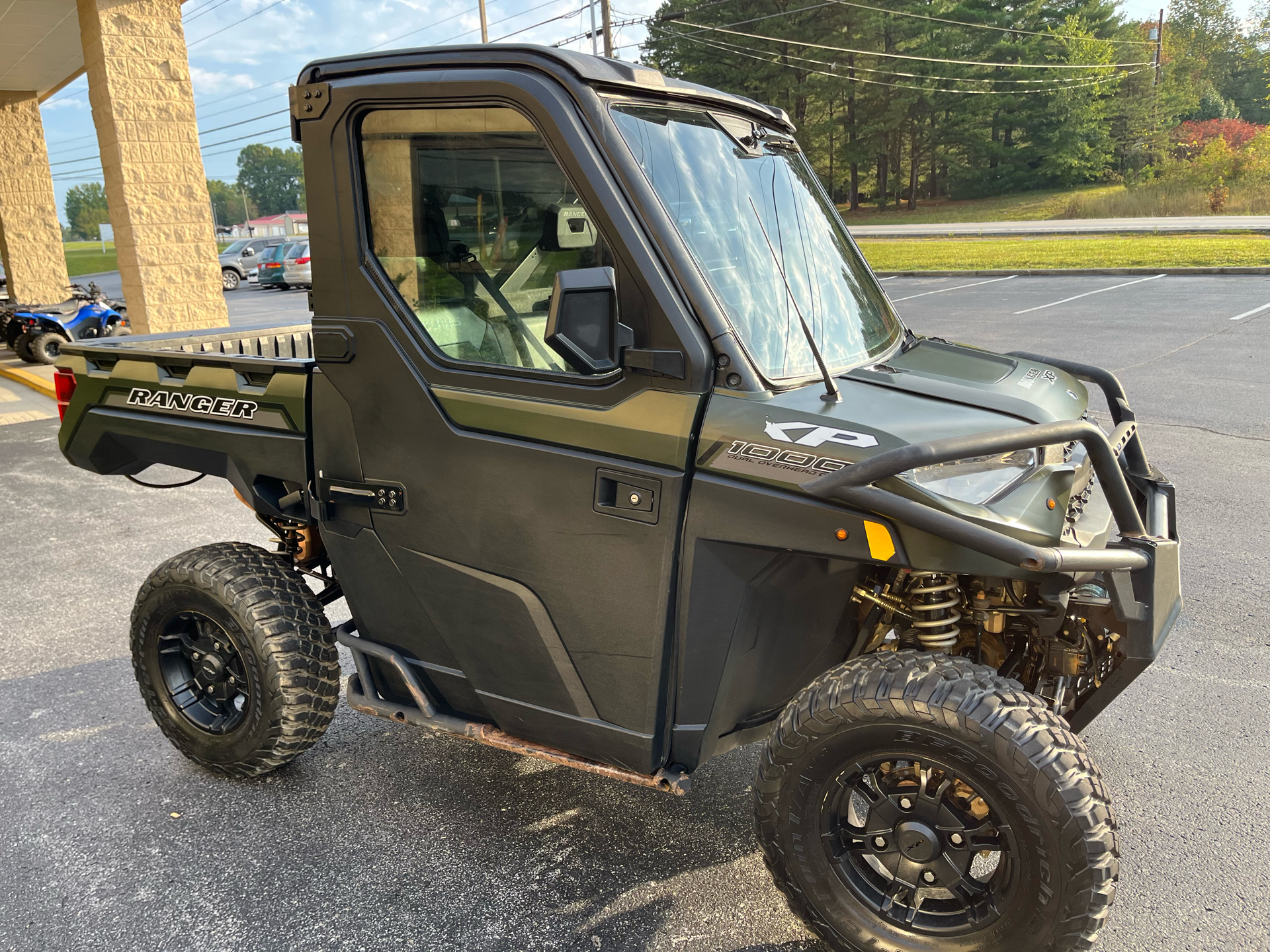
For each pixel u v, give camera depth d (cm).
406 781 340
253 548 333
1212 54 8656
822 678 231
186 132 1214
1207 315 1447
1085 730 363
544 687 268
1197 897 270
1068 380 293
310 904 275
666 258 226
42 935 264
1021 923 213
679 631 242
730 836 304
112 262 6931
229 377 321
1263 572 502
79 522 682
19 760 361
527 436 249
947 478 221
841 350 263
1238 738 354
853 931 235
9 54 1564
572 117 229
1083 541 234
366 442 279
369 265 266
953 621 250
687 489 232
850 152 6600
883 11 5947
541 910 270
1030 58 6238
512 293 247
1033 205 5825
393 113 252
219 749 332
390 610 295
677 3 6003
